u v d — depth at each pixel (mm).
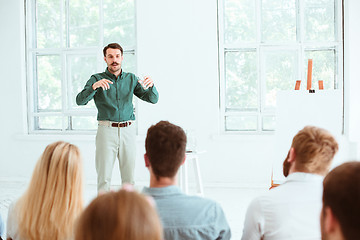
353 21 4906
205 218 1449
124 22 5543
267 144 5121
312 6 5172
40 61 5840
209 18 5203
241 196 4684
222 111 5344
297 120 3877
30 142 5711
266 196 1525
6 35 5754
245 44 5277
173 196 1454
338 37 5098
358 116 4938
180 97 5297
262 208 1517
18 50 5730
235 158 5199
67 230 1456
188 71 5266
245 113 5320
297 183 1511
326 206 680
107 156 3854
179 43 5270
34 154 5703
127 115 3906
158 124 1539
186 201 1452
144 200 679
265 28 5293
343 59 5082
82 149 5543
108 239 637
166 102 5324
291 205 1492
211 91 5238
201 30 5223
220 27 5297
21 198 1558
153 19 5305
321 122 3846
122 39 5566
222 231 1498
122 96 3885
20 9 5711
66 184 1470
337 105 3828
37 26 5816
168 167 1469
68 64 5734
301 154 1494
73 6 5688
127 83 3916
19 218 1480
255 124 5340
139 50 5355
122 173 3982
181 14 5250
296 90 3896
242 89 5363
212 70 5227
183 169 3695
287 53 5254
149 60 5336
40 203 1458
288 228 1495
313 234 1489
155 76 5332
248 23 5301
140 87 3977
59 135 5586
